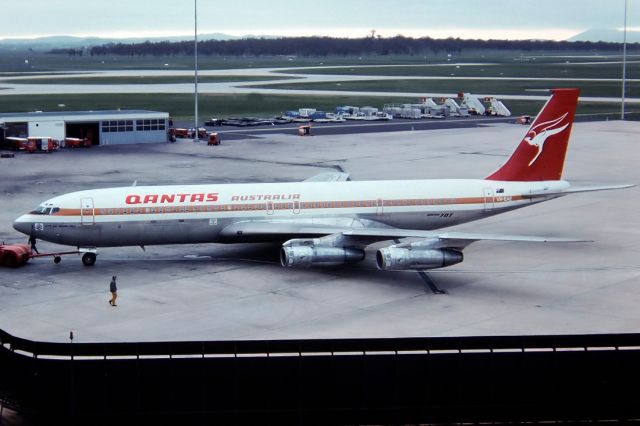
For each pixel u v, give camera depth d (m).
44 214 67.50
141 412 39.03
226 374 38.78
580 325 53.59
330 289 62.31
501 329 52.78
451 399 39.44
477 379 39.41
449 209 74.50
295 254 64.38
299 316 55.69
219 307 57.69
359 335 51.62
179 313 56.28
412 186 74.31
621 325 53.59
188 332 52.31
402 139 157.75
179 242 70.06
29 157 131.25
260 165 123.38
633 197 100.75
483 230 83.00
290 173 115.69
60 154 135.00
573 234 81.12
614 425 39.78
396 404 39.34
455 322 54.28
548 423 39.81
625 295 60.66
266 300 59.41
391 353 40.03
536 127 75.31
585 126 179.62
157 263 70.12
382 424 39.38
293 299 59.66
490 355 39.31
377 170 118.75
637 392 39.84
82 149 141.62
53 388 39.09
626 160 130.88
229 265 69.50
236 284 63.59
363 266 69.50
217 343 39.53
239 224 70.06
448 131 171.88
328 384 39.12
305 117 194.62
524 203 75.81
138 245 69.50
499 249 75.44
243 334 51.94
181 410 39.03
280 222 70.69
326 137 160.88
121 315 55.78
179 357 39.31
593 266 69.12
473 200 74.94
